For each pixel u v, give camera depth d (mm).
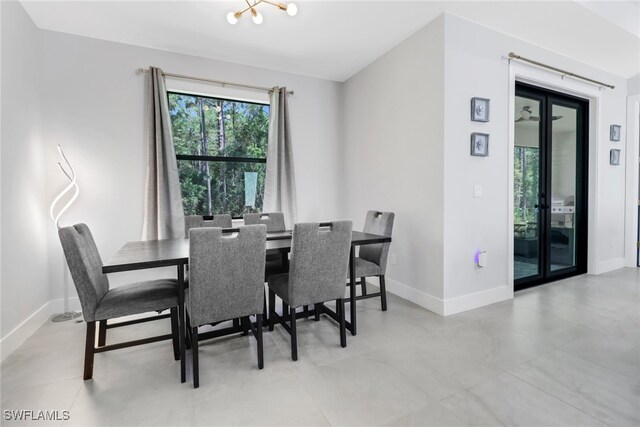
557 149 3725
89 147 3033
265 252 1908
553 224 3738
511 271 3115
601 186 3959
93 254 2045
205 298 1760
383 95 3459
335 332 2439
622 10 2883
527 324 2504
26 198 2506
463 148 2779
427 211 2883
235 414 1521
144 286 2152
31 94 2650
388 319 2660
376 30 2936
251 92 3729
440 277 2760
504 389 1673
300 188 4094
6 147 2225
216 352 2148
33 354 2133
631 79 4152
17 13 2436
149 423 1469
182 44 3186
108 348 1877
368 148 3758
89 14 2650
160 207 3166
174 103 3521
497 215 3018
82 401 1629
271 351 2146
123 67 3143
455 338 2279
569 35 3012
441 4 2531
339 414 1508
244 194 3918
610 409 1501
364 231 3221
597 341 2199
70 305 2955
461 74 2734
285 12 2646
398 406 1556
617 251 4230
